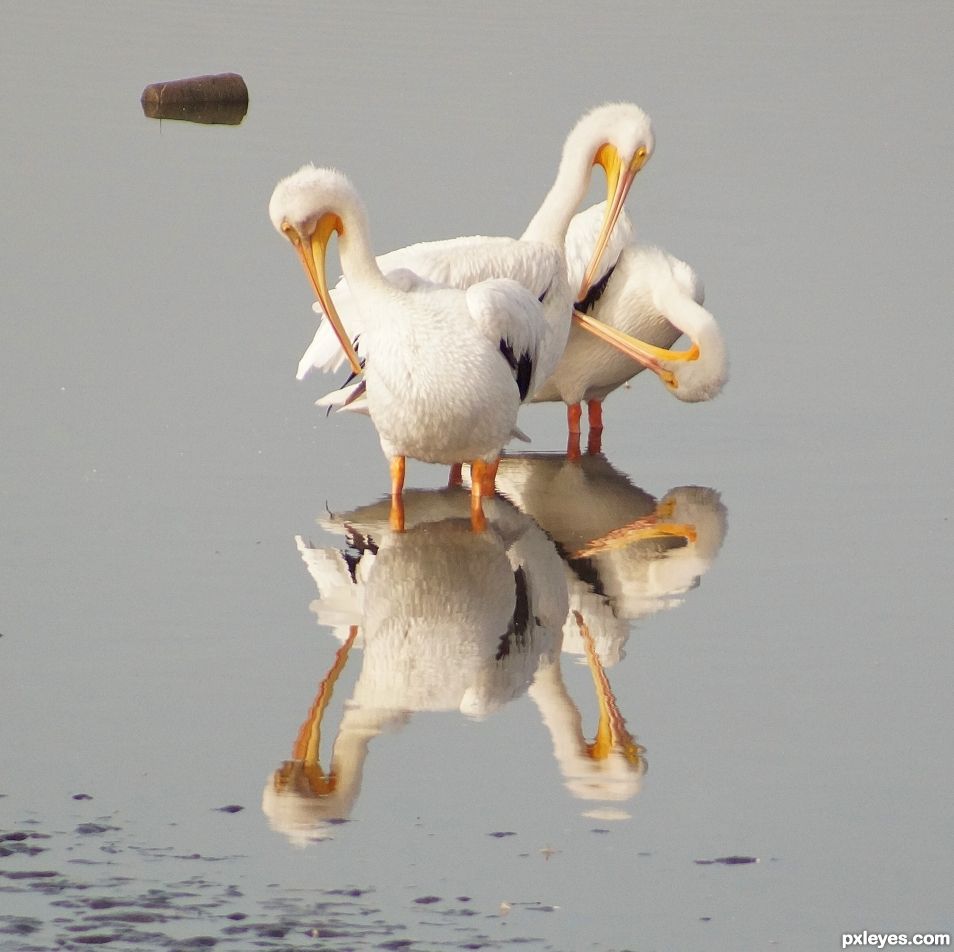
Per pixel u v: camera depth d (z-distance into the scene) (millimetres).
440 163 22516
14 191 21609
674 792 9055
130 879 7934
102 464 14148
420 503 13844
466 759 9406
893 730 9789
